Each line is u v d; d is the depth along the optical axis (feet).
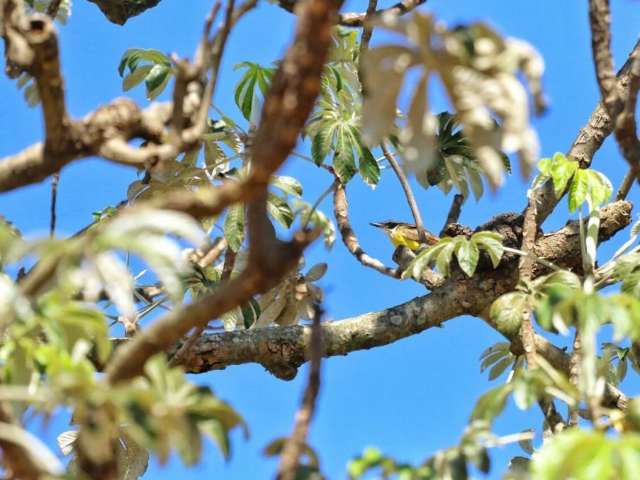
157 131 13.10
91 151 12.91
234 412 11.79
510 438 12.49
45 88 12.71
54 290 12.84
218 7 13.20
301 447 10.66
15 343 12.81
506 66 10.46
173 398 11.61
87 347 12.73
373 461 12.07
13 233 14.75
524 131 10.48
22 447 10.96
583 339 12.80
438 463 12.21
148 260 10.57
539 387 12.80
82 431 10.99
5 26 12.80
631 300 12.96
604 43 13.67
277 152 9.89
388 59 10.38
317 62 9.71
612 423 12.42
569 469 11.04
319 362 10.98
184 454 11.64
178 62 12.99
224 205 10.46
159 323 11.10
